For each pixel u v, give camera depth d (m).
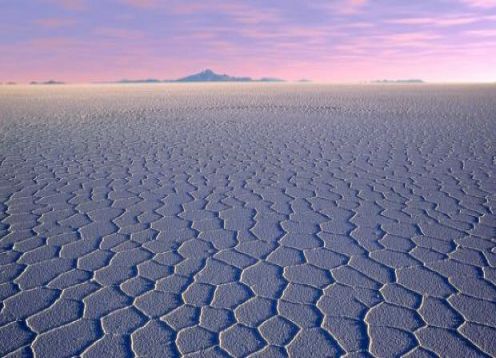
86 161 5.78
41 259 2.64
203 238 2.99
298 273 2.43
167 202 3.88
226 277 2.39
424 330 1.86
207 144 7.17
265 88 38.41
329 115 11.80
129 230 3.15
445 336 1.82
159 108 14.66
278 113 12.52
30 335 1.84
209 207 3.71
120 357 1.69
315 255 2.69
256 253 2.72
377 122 10.02
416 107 14.09
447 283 2.30
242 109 13.97
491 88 32.84
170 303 2.11
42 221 3.36
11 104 17.25
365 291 2.22
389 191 4.18
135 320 1.96
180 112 13.06
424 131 8.37
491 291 2.21
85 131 8.85
